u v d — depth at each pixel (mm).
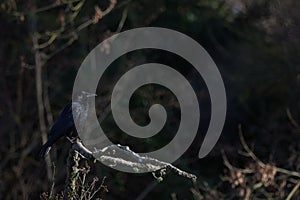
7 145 29109
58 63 29406
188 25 31391
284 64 30234
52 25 28797
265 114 30156
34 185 28344
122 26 29359
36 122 29312
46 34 26500
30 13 25750
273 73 30312
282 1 30469
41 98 28266
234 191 23844
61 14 25922
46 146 17328
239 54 31078
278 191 23609
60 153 28641
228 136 30203
